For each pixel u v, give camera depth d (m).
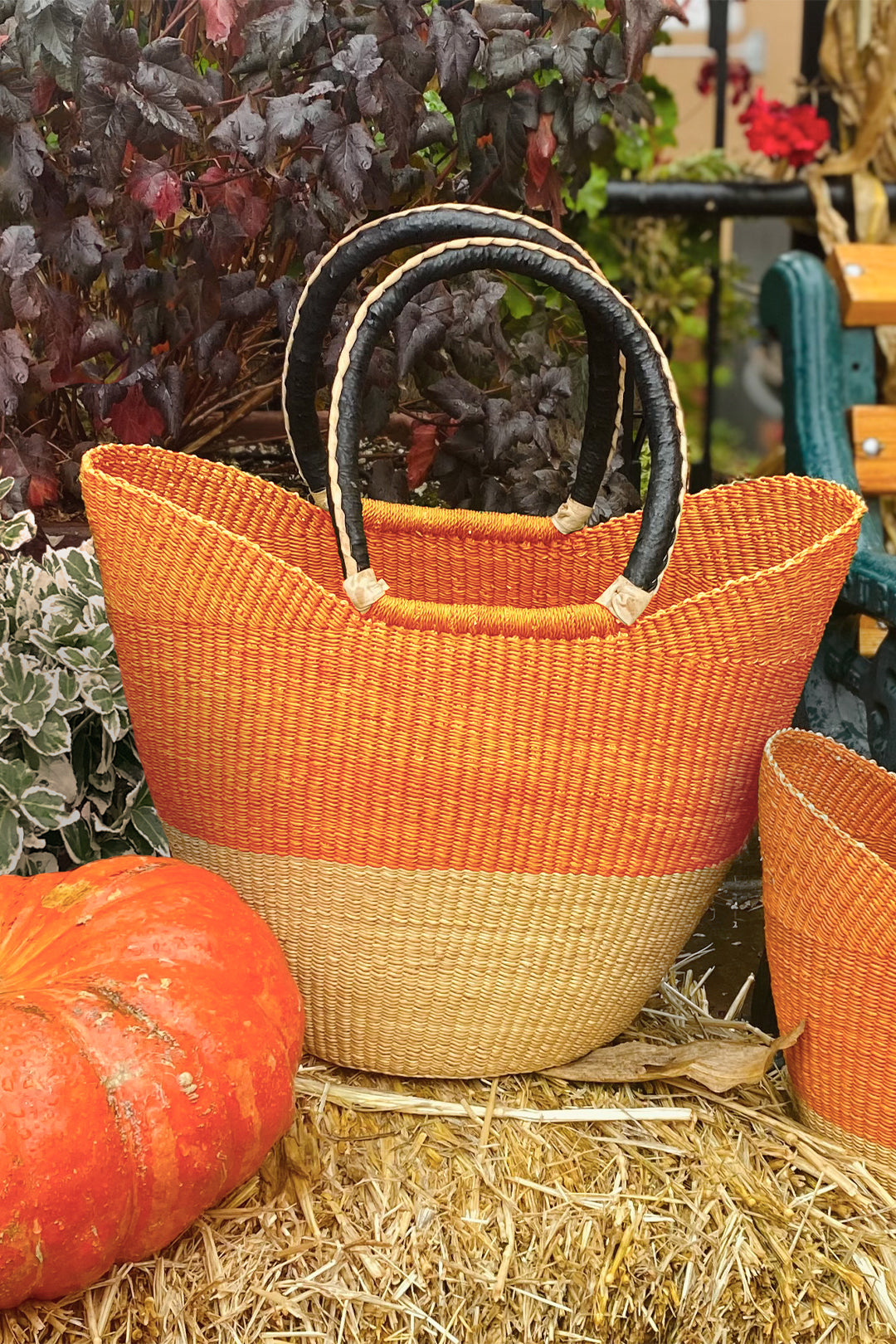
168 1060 0.85
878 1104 1.02
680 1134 1.06
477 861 1.03
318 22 1.24
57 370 1.35
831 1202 1.02
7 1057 0.81
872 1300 0.97
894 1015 0.97
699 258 2.85
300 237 1.37
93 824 1.39
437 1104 1.07
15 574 1.35
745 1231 0.99
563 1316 0.97
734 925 1.58
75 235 1.29
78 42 1.20
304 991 1.11
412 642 0.95
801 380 2.00
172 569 0.96
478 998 1.09
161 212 1.27
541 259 0.94
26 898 1.00
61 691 1.31
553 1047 1.12
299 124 1.26
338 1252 0.94
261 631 0.97
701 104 3.22
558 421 1.54
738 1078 1.06
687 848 1.05
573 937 1.07
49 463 1.44
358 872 1.05
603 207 2.36
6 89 1.21
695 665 0.97
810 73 2.40
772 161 2.42
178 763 1.06
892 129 2.23
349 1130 1.05
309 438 1.15
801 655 1.03
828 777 1.15
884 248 2.05
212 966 0.91
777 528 1.17
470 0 1.37
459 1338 0.94
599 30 1.40
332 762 1.00
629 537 1.27
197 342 1.41
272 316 1.53
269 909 1.09
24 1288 0.81
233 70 1.29
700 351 3.57
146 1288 0.90
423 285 0.95
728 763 1.03
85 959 0.91
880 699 1.47
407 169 1.40
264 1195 0.97
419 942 1.07
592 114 1.42
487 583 1.32
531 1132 1.05
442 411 1.55
